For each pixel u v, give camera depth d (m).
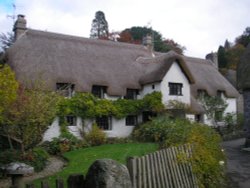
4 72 13.34
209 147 11.95
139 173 6.78
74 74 24.55
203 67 37.66
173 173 8.41
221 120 34.75
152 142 22.47
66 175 12.52
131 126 26.80
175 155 8.91
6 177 12.28
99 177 5.10
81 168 13.85
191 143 10.40
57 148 20.17
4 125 14.55
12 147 15.35
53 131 22.41
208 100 33.62
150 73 27.83
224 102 35.34
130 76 27.83
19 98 14.45
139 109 26.77
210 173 10.52
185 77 28.50
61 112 22.56
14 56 23.91
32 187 4.99
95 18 66.06
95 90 25.70
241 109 41.62
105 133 24.55
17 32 27.86
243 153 20.56
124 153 17.22
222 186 11.30
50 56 25.06
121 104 25.89
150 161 7.44
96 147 21.28
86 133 23.94
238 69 25.45
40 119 14.91
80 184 5.34
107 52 29.36
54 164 15.70
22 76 22.23
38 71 22.81
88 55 27.59
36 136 15.38
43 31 27.62
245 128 23.84
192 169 9.54
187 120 23.62
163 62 27.67
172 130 21.02
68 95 23.92
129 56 30.59
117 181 5.18
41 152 15.73
